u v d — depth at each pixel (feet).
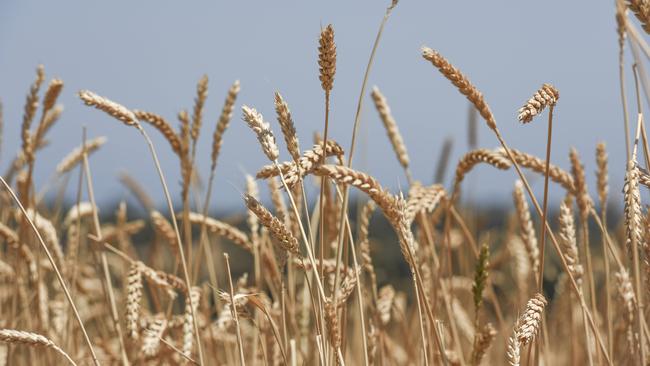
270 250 7.51
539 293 5.85
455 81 5.77
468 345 8.60
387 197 5.57
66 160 8.68
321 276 6.03
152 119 7.01
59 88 7.37
